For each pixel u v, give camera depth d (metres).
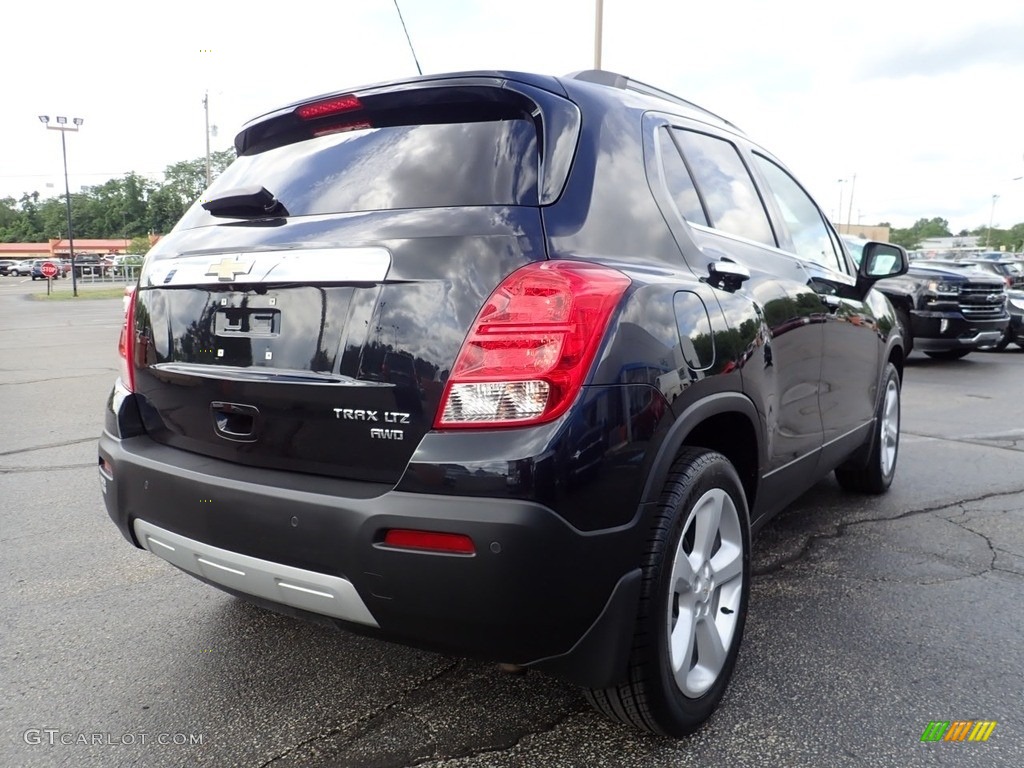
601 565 1.87
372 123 2.36
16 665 2.69
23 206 140.12
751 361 2.54
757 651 2.75
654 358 2.01
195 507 2.15
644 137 2.45
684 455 2.24
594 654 1.93
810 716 2.36
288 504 1.96
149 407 2.51
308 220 2.20
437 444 1.83
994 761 2.15
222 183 2.64
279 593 2.04
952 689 2.51
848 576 3.41
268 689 2.54
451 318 1.86
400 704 2.45
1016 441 6.09
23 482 4.86
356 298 1.98
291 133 2.58
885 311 4.43
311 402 2.03
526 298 1.82
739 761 2.16
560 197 2.02
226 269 2.23
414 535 1.80
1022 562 3.57
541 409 1.79
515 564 1.73
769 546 3.77
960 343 10.33
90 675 2.63
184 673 2.64
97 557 3.67
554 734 2.29
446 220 1.97
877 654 2.73
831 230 4.08
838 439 3.66
